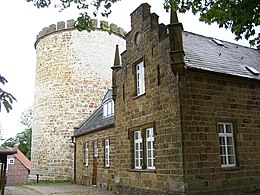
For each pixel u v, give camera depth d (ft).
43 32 100.78
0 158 61.93
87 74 95.96
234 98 44.04
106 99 74.08
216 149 40.22
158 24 45.91
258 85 47.44
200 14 29.99
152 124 45.24
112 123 61.77
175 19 41.42
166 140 41.27
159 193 41.73
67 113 92.12
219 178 39.40
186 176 37.17
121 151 54.95
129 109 53.11
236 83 44.91
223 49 56.44
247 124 44.47
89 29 30.12
